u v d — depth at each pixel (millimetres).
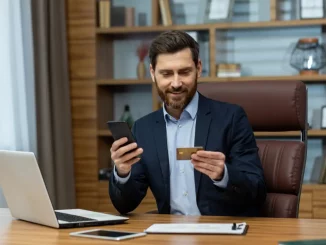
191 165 2283
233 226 1702
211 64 4148
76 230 1782
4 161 1905
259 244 1518
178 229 1711
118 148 1983
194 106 2344
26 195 1869
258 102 2496
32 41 3795
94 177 4195
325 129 4059
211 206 2219
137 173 2301
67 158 4125
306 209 3898
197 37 4184
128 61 4508
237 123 2295
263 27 4145
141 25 4348
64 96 4125
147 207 4023
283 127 2484
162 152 2311
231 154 2268
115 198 2188
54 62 4016
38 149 3883
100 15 4254
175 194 2295
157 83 2246
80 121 4215
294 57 4156
